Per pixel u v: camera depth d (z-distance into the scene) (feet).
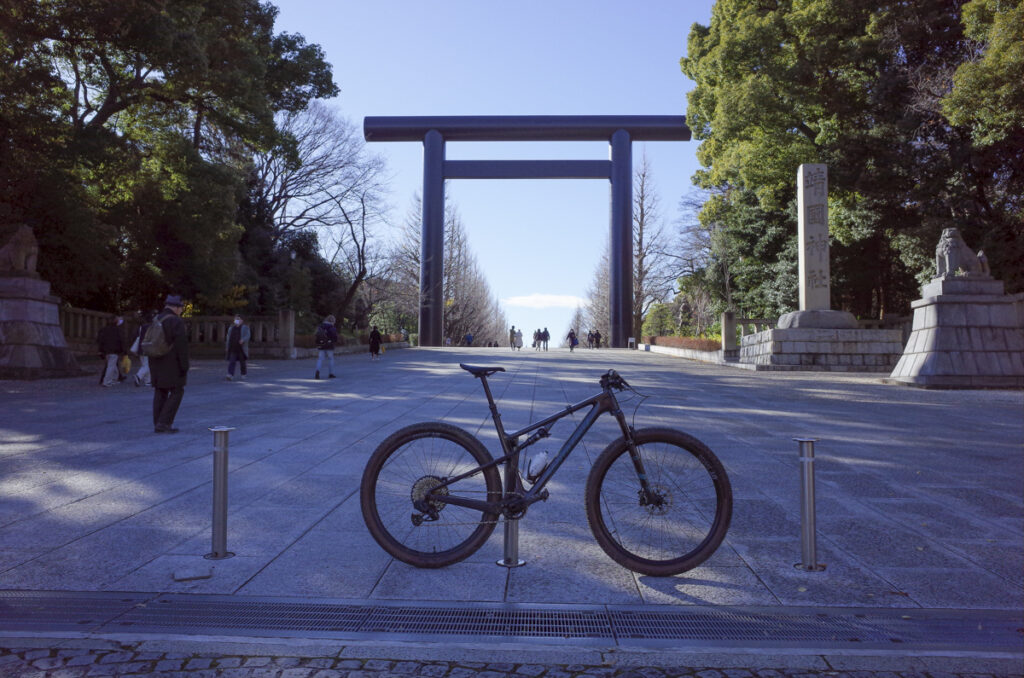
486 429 29.86
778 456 25.13
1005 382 53.67
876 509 18.26
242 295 115.55
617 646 10.45
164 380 29.22
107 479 20.72
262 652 10.24
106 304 97.60
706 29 108.27
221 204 87.30
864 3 80.33
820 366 76.95
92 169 74.38
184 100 80.74
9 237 67.72
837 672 9.81
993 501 19.11
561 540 15.55
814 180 81.15
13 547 14.69
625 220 178.50
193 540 15.26
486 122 181.47
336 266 149.18
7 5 59.67
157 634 10.68
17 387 50.29
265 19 102.83
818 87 85.56
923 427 32.81
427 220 180.24
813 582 13.10
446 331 220.84
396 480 13.97
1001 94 60.18
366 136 184.75
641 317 202.28
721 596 12.41
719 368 82.64
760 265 119.96
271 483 20.44
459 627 11.14
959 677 9.67
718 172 104.27
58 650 10.19
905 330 97.81
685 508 13.76
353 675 9.64
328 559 14.15
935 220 81.51
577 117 181.78
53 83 69.31
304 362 88.89
